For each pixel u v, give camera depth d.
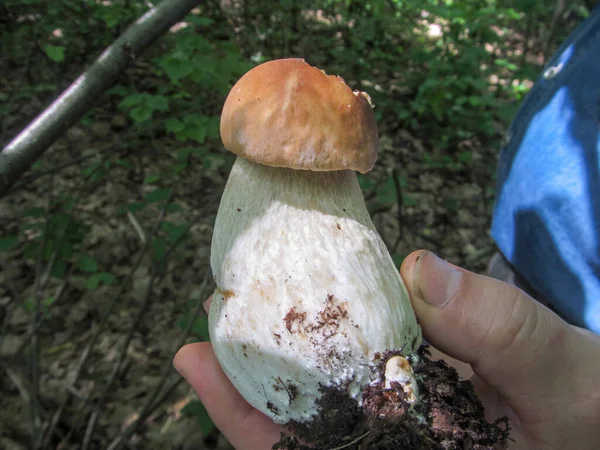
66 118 0.15
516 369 0.13
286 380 0.12
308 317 0.12
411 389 0.12
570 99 0.18
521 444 0.15
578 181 0.17
